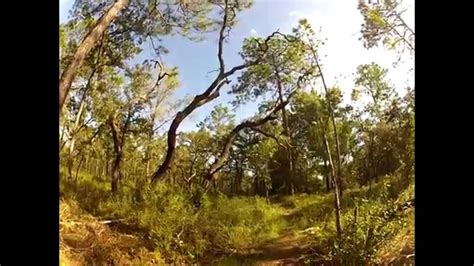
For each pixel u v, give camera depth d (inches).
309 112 243.8
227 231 217.5
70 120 249.0
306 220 215.2
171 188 238.5
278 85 254.2
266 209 231.8
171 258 202.2
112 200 227.6
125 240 201.0
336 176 229.5
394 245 178.2
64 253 179.8
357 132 231.9
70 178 231.1
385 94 224.4
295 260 192.5
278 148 255.4
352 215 193.3
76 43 231.3
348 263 178.9
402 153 215.8
